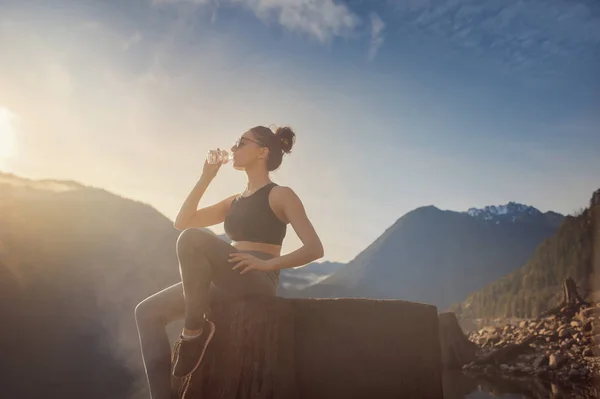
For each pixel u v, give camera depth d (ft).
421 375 8.21
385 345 8.00
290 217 7.80
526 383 35.37
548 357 44.57
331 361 7.63
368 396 7.72
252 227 7.94
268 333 7.15
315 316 7.72
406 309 8.34
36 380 48.11
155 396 7.23
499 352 48.93
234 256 7.22
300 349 7.55
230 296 7.45
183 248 7.07
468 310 191.52
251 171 8.68
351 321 7.87
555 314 67.97
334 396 7.54
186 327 7.09
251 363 7.07
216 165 8.96
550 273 162.91
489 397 27.89
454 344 49.49
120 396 36.63
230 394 7.02
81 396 38.06
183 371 7.09
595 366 40.70
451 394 29.25
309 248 7.43
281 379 7.02
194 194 8.98
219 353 7.27
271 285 7.61
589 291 72.18
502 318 157.79
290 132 8.81
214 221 9.27
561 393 29.60
